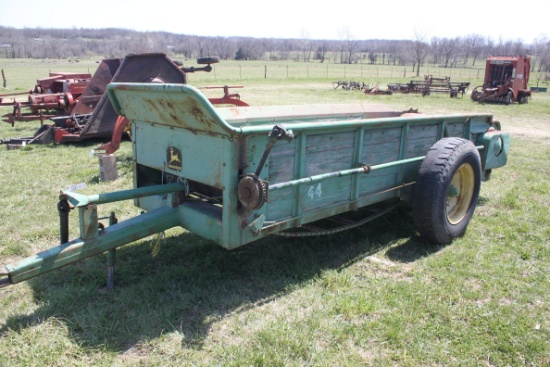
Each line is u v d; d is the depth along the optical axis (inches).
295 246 181.5
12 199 235.5
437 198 175.2
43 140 381.4
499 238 198.1
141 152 158.6
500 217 222.1
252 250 177.2
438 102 873.5
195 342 121.3
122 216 211.5
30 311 133.9
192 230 145.3
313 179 145.2
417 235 197.6
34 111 499.8
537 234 200.7
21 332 122.7
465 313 137.2
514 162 349.7
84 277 153.9
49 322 127.7
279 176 138.3
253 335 124.2
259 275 157.8
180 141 140.3
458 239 195.3
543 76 2064.5
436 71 2369.6
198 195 162.9
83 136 378.3
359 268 167.2
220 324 129.6
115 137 279.3
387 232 200.1
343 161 157.9
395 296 145.9
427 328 129.7
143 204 166.9
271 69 2308.1
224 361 113.8
